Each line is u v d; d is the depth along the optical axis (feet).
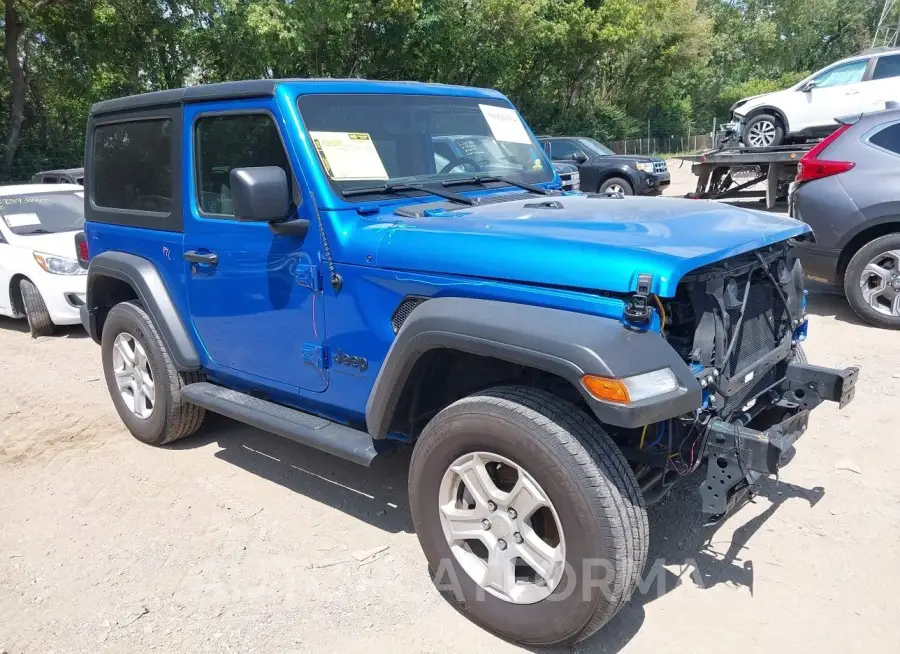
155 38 71.77
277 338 11.73
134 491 13.53
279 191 10.17
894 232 19.97
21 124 76.18
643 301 7.69
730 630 9.16
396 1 81.35
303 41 72.49
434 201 11.54
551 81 125.18
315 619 9.75
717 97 181.16
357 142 11.23
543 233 9.02
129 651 9.29
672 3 137.18
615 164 52.75
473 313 8.65
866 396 15.90
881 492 12.17
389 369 9.51
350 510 12.55
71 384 20.12
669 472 9.66
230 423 16.60
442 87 13.08
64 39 69.77
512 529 8.73
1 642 9.55
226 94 11.67
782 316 10.61
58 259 25.21
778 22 178.40
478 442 8.70
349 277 10.30
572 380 7.75
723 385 8.77
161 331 13.62
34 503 13.26
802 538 11.02
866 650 8.71
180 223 13.00
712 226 9.46
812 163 20.81
